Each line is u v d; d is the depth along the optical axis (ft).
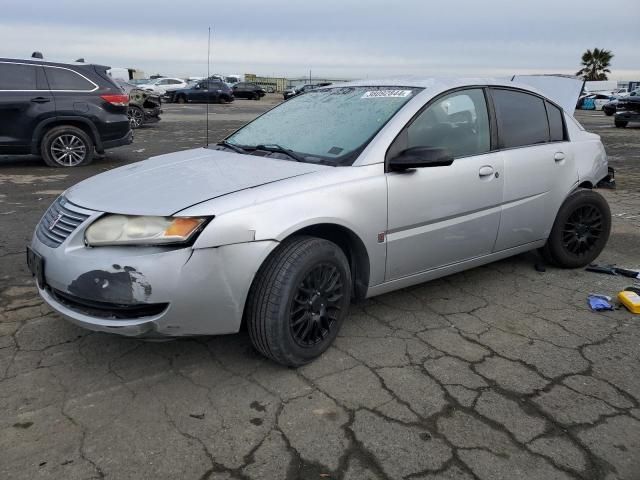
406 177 10.75
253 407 8.70
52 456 7.52
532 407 8.86
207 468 7.38
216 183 9.58
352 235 10.16
